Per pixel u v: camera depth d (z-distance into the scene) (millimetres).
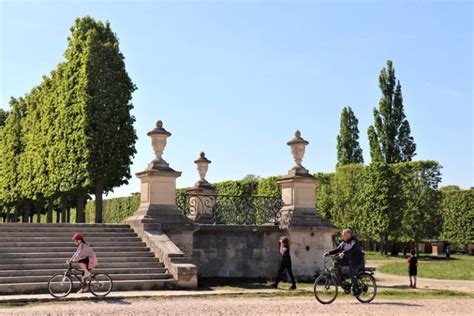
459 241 49094
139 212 21469
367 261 39969
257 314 12773
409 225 46500
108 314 12680
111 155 31031
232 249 22281
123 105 31859
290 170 23844
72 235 20031
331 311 13289
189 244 21094
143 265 18797
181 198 23672
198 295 16422
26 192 37906
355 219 49281
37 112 37062
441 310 13898
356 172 50188
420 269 32219
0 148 47281
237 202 24406
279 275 19297
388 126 58125
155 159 21688
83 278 15695
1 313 12711
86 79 31172
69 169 31109
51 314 12602
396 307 14242
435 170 46875
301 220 22953
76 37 32312
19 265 17375
